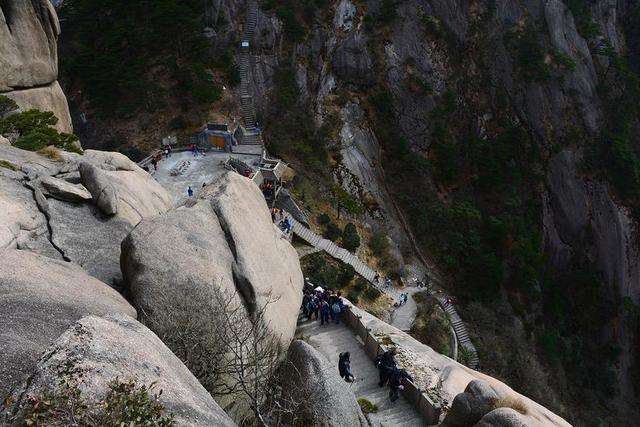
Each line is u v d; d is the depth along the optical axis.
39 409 6.46
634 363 59.47
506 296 53.69
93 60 54.56
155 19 56.28
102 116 53.72
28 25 32.06
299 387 14.02
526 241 56.44
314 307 22.95
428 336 41.34
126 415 6.52
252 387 13.97
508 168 60.78
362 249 47.75
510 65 65.62
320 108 57.66
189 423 7.52
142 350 8.36
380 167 58.16
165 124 52.19
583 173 63.69
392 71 60.84
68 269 13.39
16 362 8.41
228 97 54.38
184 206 18.83
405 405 17.38
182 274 14.97
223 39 57.72
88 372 7.26
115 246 17.73
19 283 10.98
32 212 16.86
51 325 10.01
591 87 67.62
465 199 58.28
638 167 64.56
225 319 14.01
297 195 47.28
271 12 59.69
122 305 12.89
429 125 60.78
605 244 62.19
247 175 42.66
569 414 43.81
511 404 14.29
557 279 61.03
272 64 57.41
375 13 62.62
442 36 63.72
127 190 21.48
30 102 32.56
